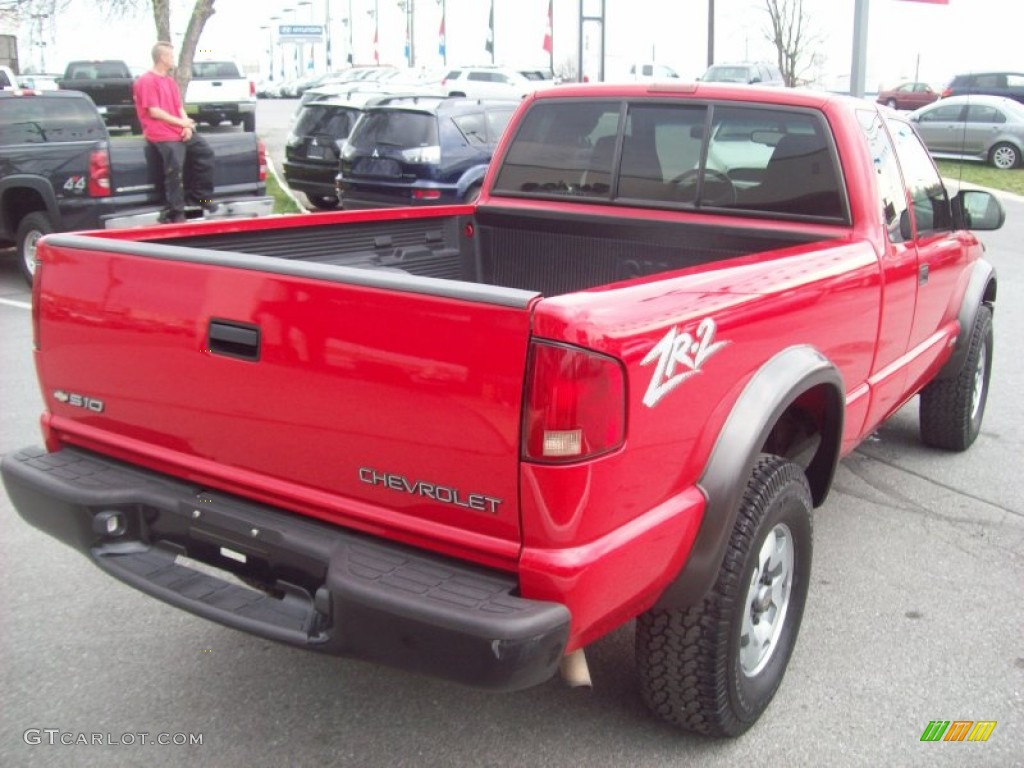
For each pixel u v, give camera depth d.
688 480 2.64
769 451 3.54
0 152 9.64
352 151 12.38
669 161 4.20
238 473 2.74
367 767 2.90
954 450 5.60
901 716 3.17
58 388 3.11
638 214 4.27
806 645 3.59
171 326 2.76
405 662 2.36
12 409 6.15
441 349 2.32
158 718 3.12
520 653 2.23
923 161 4.62
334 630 2.44
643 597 2.57
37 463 3.03
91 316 2.93
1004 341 8.24
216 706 3.19
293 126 14.81
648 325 2.39
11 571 4.07
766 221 3.98
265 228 3.80
